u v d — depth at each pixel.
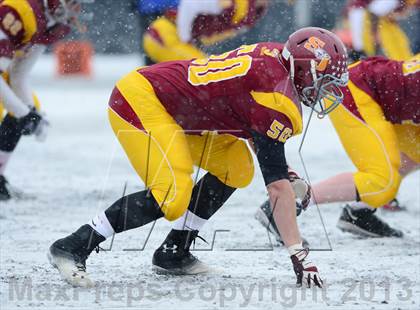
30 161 34.25
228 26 29.45
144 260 18.48
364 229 21.53
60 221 23.08
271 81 15.13
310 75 15.29
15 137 25.56
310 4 56.00
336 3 55.59
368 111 19.92
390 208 25.09
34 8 22.19
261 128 15.10
